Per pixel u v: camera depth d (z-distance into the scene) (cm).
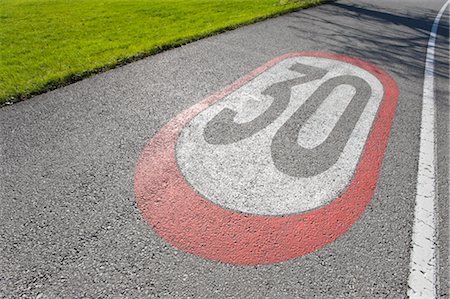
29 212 251
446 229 249
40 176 286
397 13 1021
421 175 304
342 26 809
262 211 259
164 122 369
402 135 365
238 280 207
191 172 296
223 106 405
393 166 315
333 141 348
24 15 929
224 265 216
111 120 369
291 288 203
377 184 291
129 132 349
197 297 196
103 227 241
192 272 211
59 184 278
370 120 391
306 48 627
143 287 201
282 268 215
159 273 210
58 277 205
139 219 248
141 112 386
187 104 407
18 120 363
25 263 213
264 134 354
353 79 500
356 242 235
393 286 207
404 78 518
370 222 253
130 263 215
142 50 570
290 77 496
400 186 290
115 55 551
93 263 214
